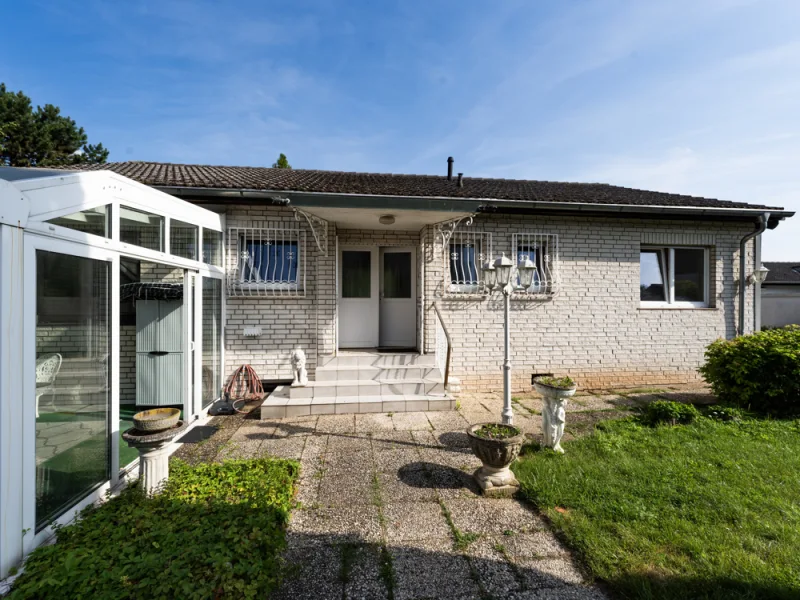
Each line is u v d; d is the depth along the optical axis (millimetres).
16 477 2225
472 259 6852
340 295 6895
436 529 2760
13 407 2215
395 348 6973
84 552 2068
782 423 4801
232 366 6164
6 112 15273
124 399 5859
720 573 2229
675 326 7266
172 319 5492
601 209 6527
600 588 2211
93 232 3117
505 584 2238
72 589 1810
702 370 6125
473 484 3402
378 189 6133
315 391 5547
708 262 7500
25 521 2289
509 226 6801
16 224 2234
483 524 2824
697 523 2723
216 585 1810
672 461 3666
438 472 3619
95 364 3064
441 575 2305
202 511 2514
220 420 5098
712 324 7367
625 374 7102
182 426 3076
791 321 17250
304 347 6328
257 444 4270
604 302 7039
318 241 5816
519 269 3965
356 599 2129
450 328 6605
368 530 2740
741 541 2514
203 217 5250
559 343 6910
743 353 5523
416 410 5441
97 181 3068
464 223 6680
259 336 6227
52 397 2633
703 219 7191
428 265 6477
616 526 2684
